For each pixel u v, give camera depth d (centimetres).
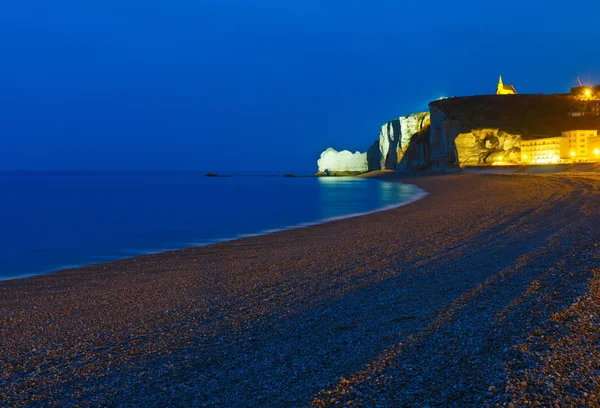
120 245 1966
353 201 4450
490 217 2273
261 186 10169
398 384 474
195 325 832
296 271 1273
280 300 976
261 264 1401
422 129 14100
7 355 714
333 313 841
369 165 18050
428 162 12675
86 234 2402
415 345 588
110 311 952
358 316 800
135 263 1513
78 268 1465
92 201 5344
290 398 479
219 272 1310
